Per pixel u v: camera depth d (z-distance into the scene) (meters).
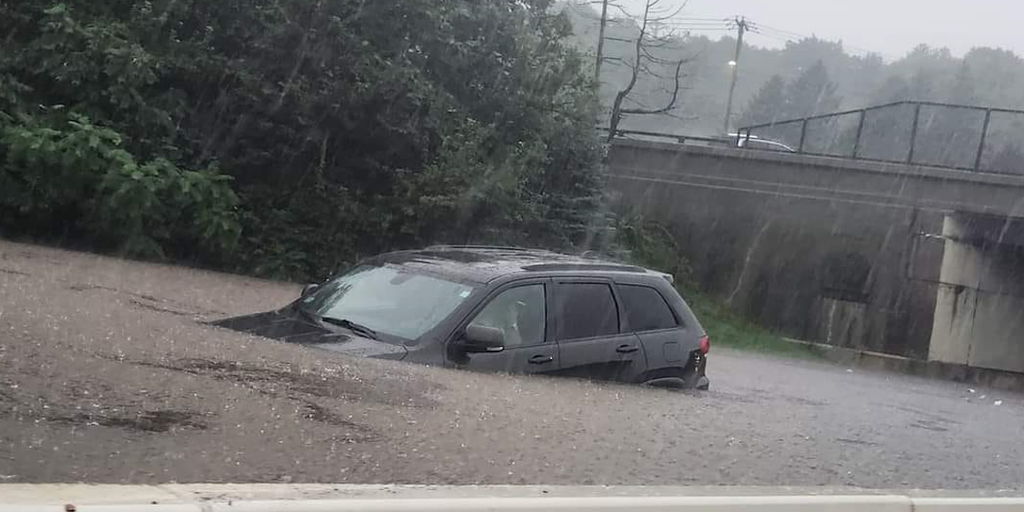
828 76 64.12
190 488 3.64
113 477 3.74
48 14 17.88
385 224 20.03
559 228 23.64
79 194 16.80
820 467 5.82
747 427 7.00
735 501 4.32
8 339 5.88
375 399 5.90
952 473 6.25
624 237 27.47
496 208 20.86
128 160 16.83
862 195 26.83
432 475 4.42
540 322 8.07
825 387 13.25
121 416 4.65
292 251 19.50
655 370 8.60
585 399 7.07
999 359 27.53
